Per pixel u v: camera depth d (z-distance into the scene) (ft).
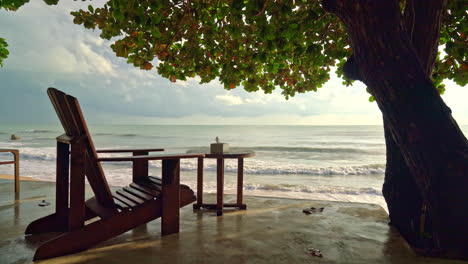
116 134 205.67
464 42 11.15
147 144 125.08
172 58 13.80
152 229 10.54
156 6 8.81
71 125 8.69
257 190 29.01
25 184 19.13
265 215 12.58
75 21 11.75
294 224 11.28
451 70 12.84
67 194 10.27
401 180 10.04
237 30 10.60
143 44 12.03
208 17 13.26
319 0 10.94
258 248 8.72
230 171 50.65
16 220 11.39
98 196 9.75
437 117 7.42
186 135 194.90
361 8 7.61
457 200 7.29
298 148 102.06
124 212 8.97
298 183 38.11
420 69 7.64
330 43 13.46
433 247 8.80
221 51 14.51
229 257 8.01
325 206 14.29
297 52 12.41
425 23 8.95
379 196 26.63
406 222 9.73
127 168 49.52
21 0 8.76
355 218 12.21
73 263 7.52
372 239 9.70
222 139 155.12
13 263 7.52
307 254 8.34
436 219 7.72
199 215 12.53
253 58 12.12
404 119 7.64
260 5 8.91
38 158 62.44
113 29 10.66
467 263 7.56
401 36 7.61
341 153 89.86
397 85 7.58
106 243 9.04
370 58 7.89
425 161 7.54
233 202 14.88
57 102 8.84
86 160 8.95
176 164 9.89
